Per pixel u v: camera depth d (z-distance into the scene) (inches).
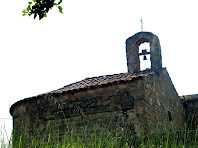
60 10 261.6
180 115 633.0
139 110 414.0
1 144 207.0
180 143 233.8
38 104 475.8
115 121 415.8
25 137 225.8
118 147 234.8
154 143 229.9
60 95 464.8
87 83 486.3
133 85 427.8
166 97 541.3
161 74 530.3
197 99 679.7
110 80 462.3
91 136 239.3
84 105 444.1
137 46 600.4
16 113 498.6
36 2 259.1
